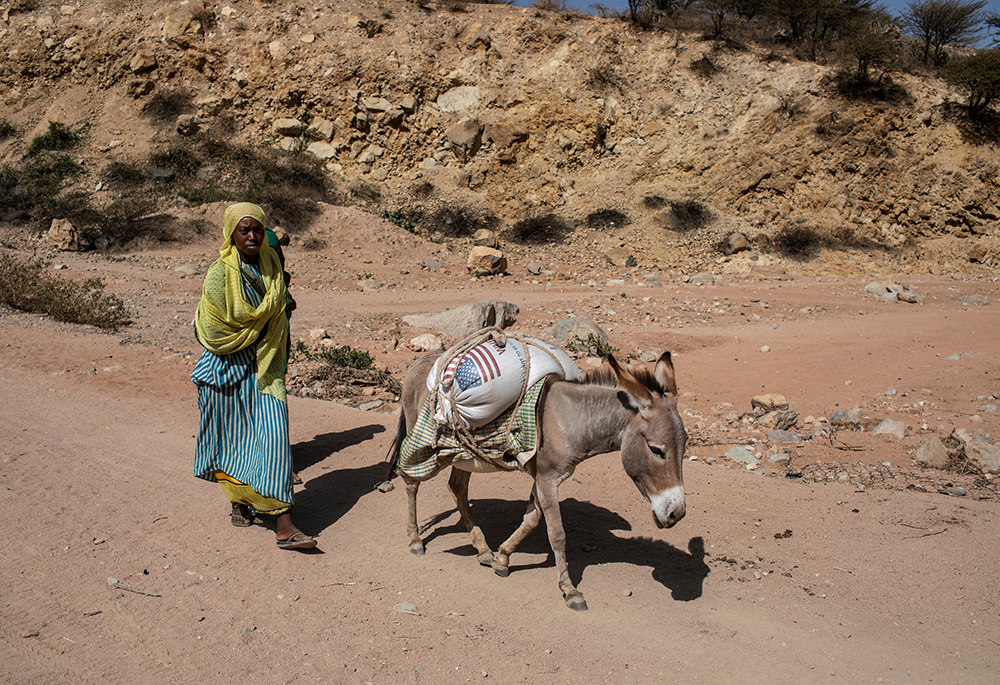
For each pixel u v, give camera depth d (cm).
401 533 581
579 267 2517
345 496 652
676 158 2989
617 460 746
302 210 2631
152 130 3050
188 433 791
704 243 2706
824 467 747
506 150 3041
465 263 2489
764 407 961
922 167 2892
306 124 3089
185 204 2620
